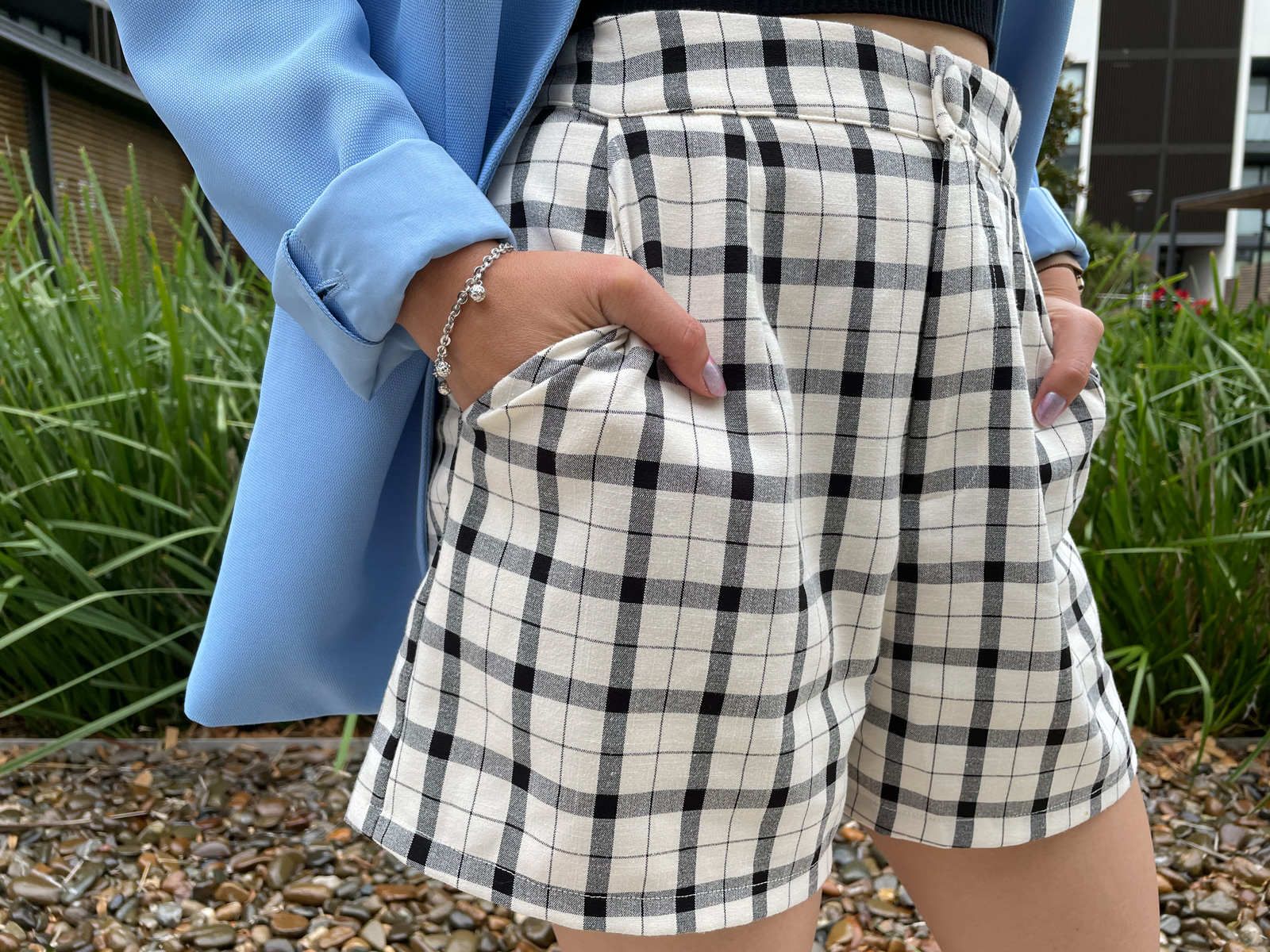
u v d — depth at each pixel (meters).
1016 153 0.92
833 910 1.40
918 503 0.64
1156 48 23.56
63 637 1.75
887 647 0.67
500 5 0.58
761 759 0.56
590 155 0.57
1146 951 0.74
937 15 0.62
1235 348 2.41
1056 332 0.73
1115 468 2.01
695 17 0.57
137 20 0.62
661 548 0.51
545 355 0.51
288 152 0.58
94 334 1.92
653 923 0.54
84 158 2.14
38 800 1.64
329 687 0.74
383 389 0.63
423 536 0.66
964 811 0.67
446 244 0.52
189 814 1.62
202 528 1.74
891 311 0.58
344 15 0.59
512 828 0.55
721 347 0.55
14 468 1.78
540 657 0.53
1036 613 0.63
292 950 1.30
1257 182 23.91
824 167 0.56
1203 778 1.72
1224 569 1.73
